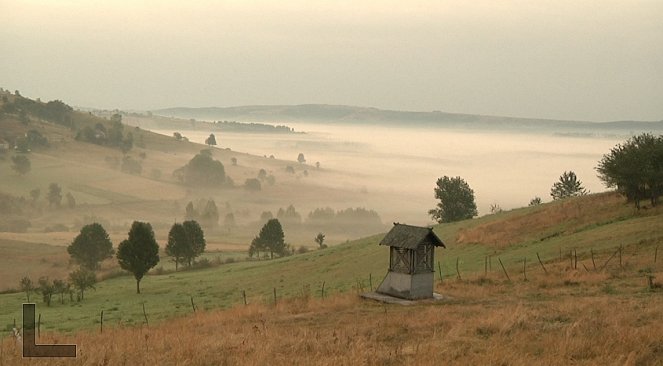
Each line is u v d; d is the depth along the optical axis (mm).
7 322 49906
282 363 15664
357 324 25500
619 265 41938
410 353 17125
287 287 65312
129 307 60062
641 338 17234
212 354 17344
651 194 62188
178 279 87812
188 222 109250
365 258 74188
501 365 15203
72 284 81750
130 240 77562
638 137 66188
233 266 98875
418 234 37469
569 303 27391
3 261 126750
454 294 38500
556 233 62250
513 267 48875
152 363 15805
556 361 15195
